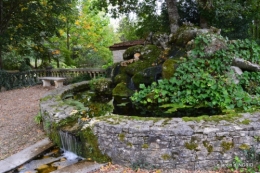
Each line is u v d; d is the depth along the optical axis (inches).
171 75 187.5
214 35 201.0
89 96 234.2
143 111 173.2
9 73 405.7
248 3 283.0
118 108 181.9
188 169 106.3
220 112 152.7
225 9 273.6
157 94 185.2
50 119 154.9
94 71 372.2
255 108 141.1
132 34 584.1
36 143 150.9
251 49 204.7
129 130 109.7
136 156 110.5
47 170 119.2
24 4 402.6
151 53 237.5
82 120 140.8
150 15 364.2
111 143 115.6
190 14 326.3
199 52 194.1
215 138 104.0
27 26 444.1
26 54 532.4
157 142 107.0
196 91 172.6
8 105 273.9
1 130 182.4
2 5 396.8
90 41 670.5
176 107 164.1
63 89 240.1
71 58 666.8
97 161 120.7
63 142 140.5
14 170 121.0
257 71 189.3
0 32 413.4
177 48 220.4
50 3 429.1
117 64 256.1
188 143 104.8
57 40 606.2
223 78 176.2
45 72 442.6
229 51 198.1
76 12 552.4
